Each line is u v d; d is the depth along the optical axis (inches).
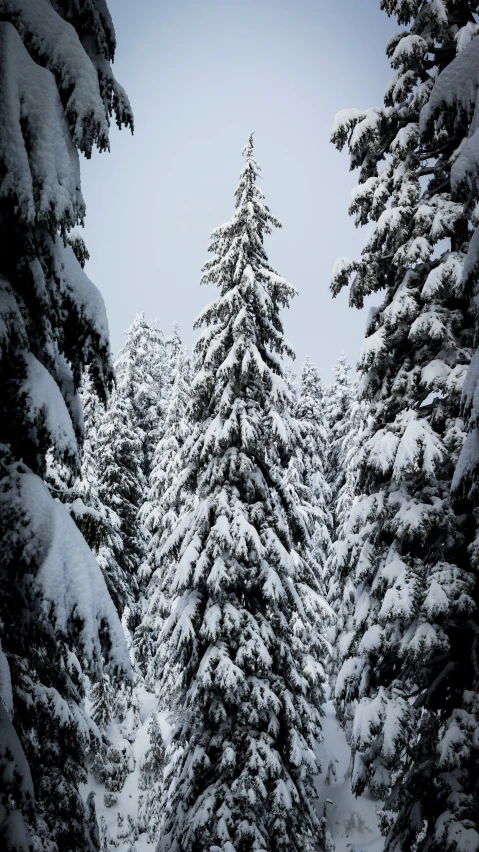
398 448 342.6
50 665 255.8
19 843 128.5
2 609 168.6
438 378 345.1
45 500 159.5
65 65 169.0
